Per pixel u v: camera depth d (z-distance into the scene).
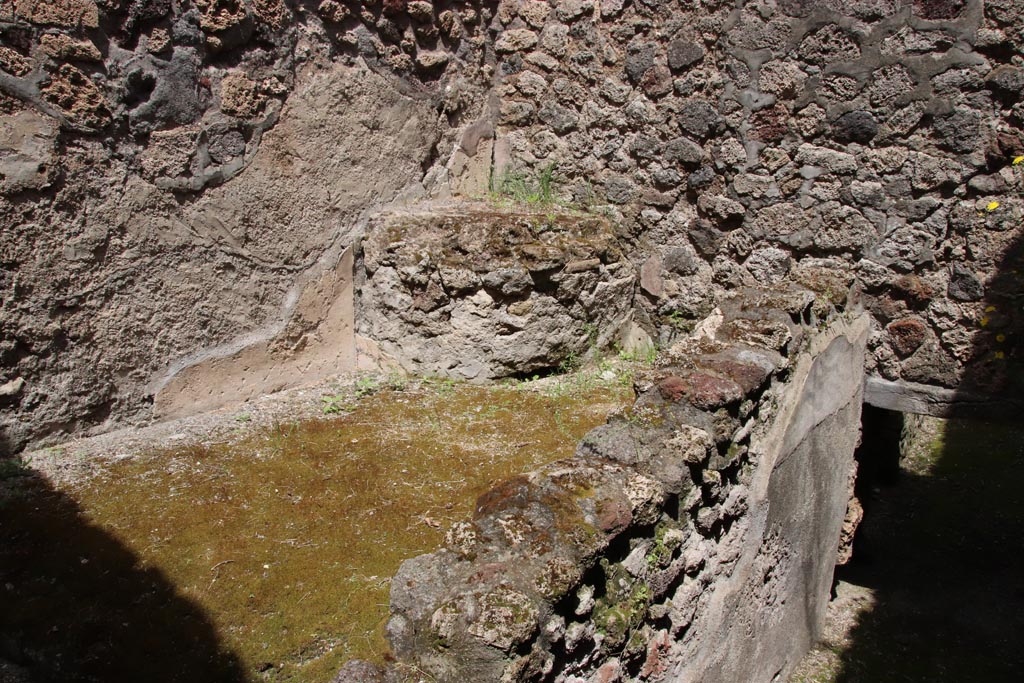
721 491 2.87
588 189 4.65
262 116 3.61
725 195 4.24
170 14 3.24
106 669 2.17
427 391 4.04
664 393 2.78
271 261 3.79
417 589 2.01
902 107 3.74
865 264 3.99
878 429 5.47
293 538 2.70
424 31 4.23
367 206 4.16
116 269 3.25
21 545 2.60
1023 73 3.46
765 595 3.42
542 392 4.07
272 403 3.83
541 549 2.05
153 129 3.27
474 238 3.97
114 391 3.34
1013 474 6.08
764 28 3.94
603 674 2.29
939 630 4.39
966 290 3.78
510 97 4.83
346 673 1.87
